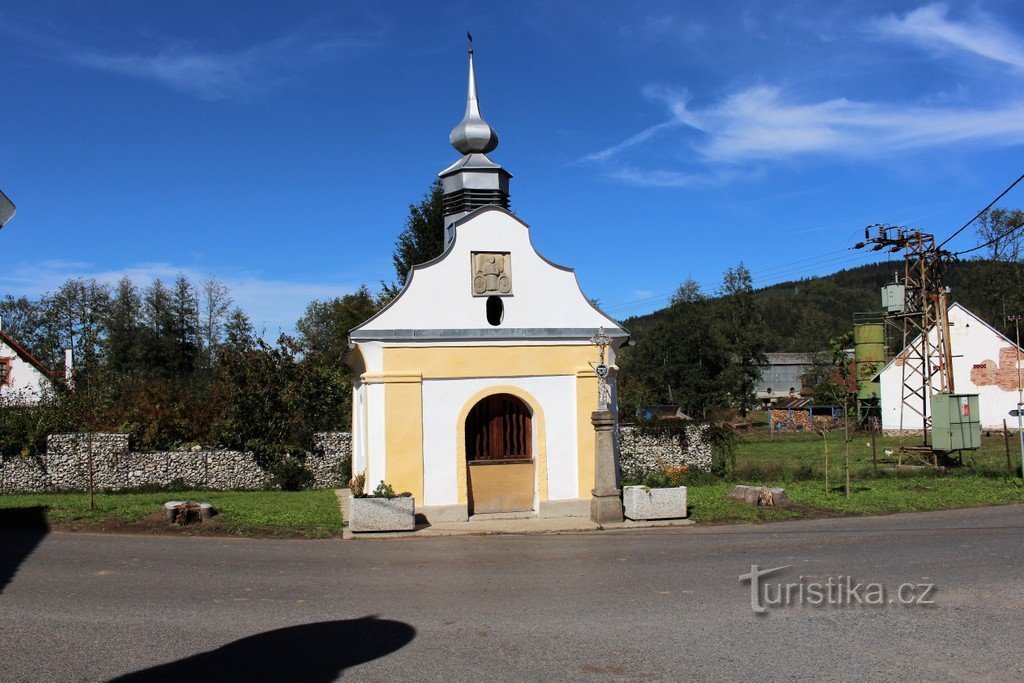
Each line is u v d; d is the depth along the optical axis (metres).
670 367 61.56
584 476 17.94
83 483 25.00
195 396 30.80
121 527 15.78
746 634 8.57
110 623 9.07
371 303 46.09
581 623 9.05
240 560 12.89
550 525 16.53
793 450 39.84
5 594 10.48
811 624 8.95
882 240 39.16
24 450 24.59
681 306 62.94
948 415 29.48
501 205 20.20
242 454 26.34
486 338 17.61
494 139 20.28
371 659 7.79
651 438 29.94
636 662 7.68
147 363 60.12
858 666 7.52
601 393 17.52
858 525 16.42
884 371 50.66
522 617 9.31
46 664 7.64
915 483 23.08
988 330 46.50
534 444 17.92
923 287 38.50
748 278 71.06
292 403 27.88
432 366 17.33
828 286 142.38
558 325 18.25
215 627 8.91
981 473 25.28
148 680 7.19
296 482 26.17
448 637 8.52
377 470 16.94
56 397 24.84
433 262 17.64
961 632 8.58
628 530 16.06
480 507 17.80
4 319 66.62
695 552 13.46
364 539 15.11
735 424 57.72
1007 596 10.10
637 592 10.55
